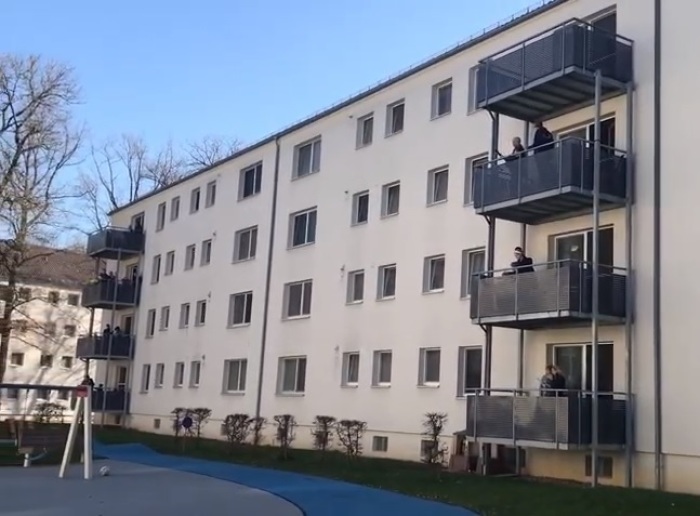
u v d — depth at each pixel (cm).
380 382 2542
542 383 1822
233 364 3356
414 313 2414
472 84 2350
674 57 1775
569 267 1755
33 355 5909
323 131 2984
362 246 2680
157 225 4238
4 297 4250
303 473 1991
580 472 1836
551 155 1833
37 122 4234
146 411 3972
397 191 2605
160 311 4028
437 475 1895
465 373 2233
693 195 1695
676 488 1641
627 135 1836
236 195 3509
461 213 2308
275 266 3139
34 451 2197
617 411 1734
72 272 6178
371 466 2117
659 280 1733
